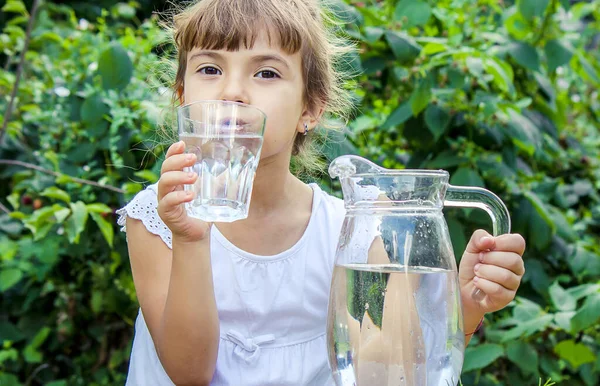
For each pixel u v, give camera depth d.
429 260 0.92
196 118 0.94
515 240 1.07
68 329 2.42
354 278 0.91
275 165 1.25
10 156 2.39
